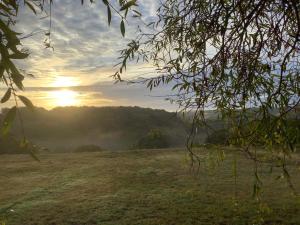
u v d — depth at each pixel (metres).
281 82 2.28
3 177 12.24
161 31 3.13
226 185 10.05
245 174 11.02
